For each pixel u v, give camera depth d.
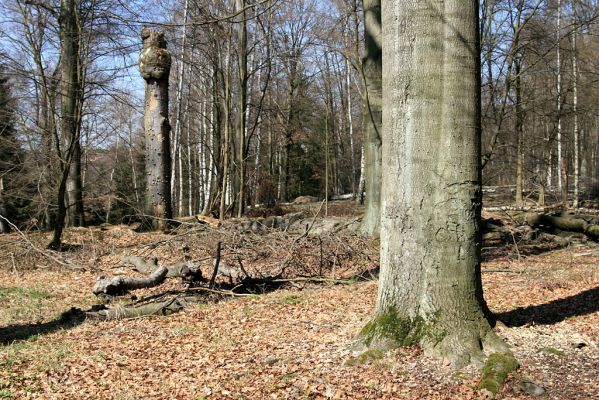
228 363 5.86
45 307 9.05
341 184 47.12
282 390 5.00
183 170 38.59
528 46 20.69
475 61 5.34
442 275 5.38
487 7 19.19
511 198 29.06
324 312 7.91
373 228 14.23
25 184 17.83
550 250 14.16
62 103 16.69
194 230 13.62
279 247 11.77
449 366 5.09
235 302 8.98
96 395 5.16
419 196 5.40
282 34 29.00
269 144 37.41
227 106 22.08
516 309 7.13
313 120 40.84
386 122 5.59
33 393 5.23
